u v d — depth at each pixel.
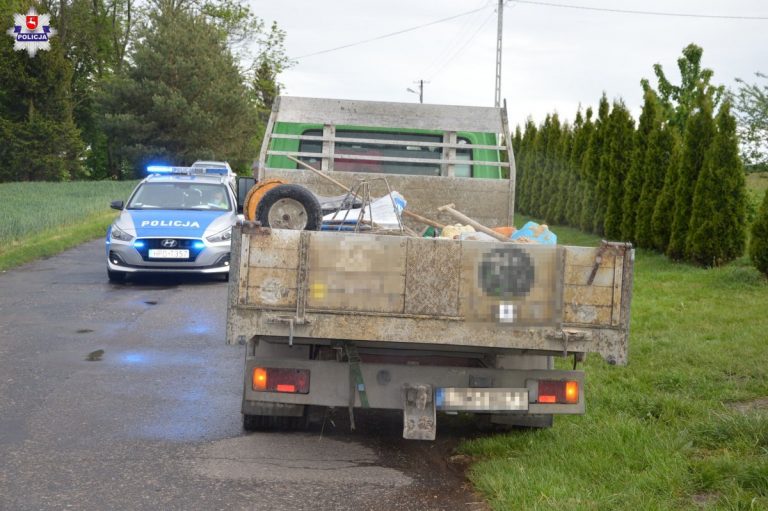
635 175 21.61
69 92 66.62
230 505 5.11
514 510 4.93
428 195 8.83
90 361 9.20
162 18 66.44
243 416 6.72
